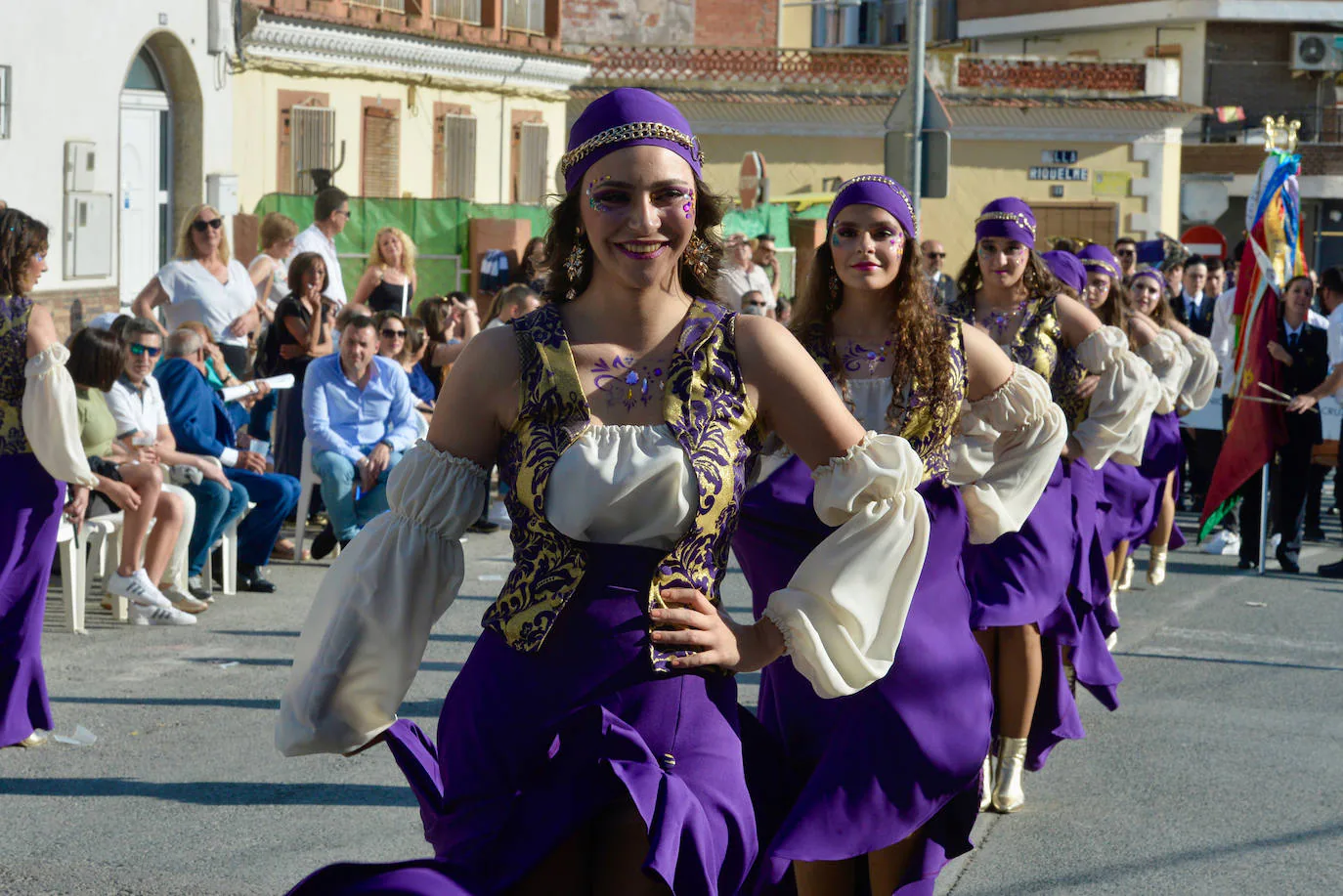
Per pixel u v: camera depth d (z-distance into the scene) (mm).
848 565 3020
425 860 2801
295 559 10734
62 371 6000
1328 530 14367
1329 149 41594
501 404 2924
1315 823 5973
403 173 21406
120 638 8375
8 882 5008
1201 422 14453
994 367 4633
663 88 30906
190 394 9336
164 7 16188
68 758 6316
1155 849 5645
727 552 2977
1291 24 41531
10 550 6086
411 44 20984
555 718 2842
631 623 2852
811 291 4520
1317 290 17359
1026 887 5254
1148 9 41344
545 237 3076
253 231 17359
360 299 13383
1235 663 8742
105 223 15336
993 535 4695
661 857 2629
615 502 2818
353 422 10562
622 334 2949
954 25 45688
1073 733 6191
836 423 3018
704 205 3068
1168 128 33312
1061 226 33438
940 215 33344
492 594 9984
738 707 3102
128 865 5191
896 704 4125
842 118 31297
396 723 3113
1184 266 16625
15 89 13922
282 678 7648
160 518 8758
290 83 18922
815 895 4262
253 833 5516
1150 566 11211
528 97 24719
